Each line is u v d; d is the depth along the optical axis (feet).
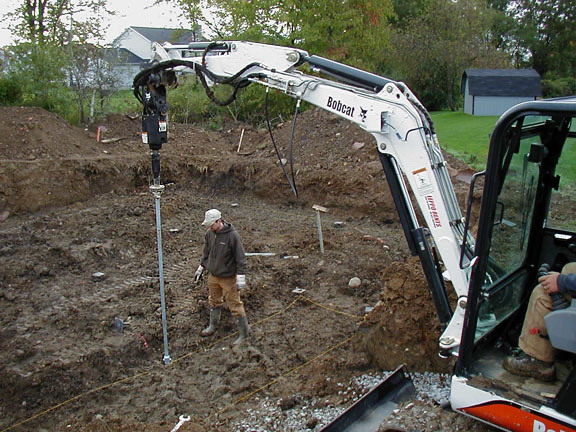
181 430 16.66
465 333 12.49
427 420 12.62
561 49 140.56
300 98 16.89
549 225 15.17
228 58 18.63
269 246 31.91
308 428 16.80
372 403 14.52
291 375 19.72
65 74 55.01
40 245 31.94
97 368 20.29
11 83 51.80
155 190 19.20
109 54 59.21
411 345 19.16
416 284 19.79
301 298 25.23
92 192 42.45
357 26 67.87
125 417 17.72
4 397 18.79
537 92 85.46
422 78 100.01
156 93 19.12
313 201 40.40
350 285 26.13
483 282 12.48
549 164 14.25
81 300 25.20
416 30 102.17
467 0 106.11
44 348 21.08
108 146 49.70
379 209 36.86
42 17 65.31
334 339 21.75
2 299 25.32
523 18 143.13
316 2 65.16
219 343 22.09
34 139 45.29
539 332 12.08
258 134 54.75
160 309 24.22
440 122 79.10
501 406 11.73
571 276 11.34
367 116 15.31
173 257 30.73
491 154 11.53
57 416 18.12
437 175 14.87
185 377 19.97
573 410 10.88
